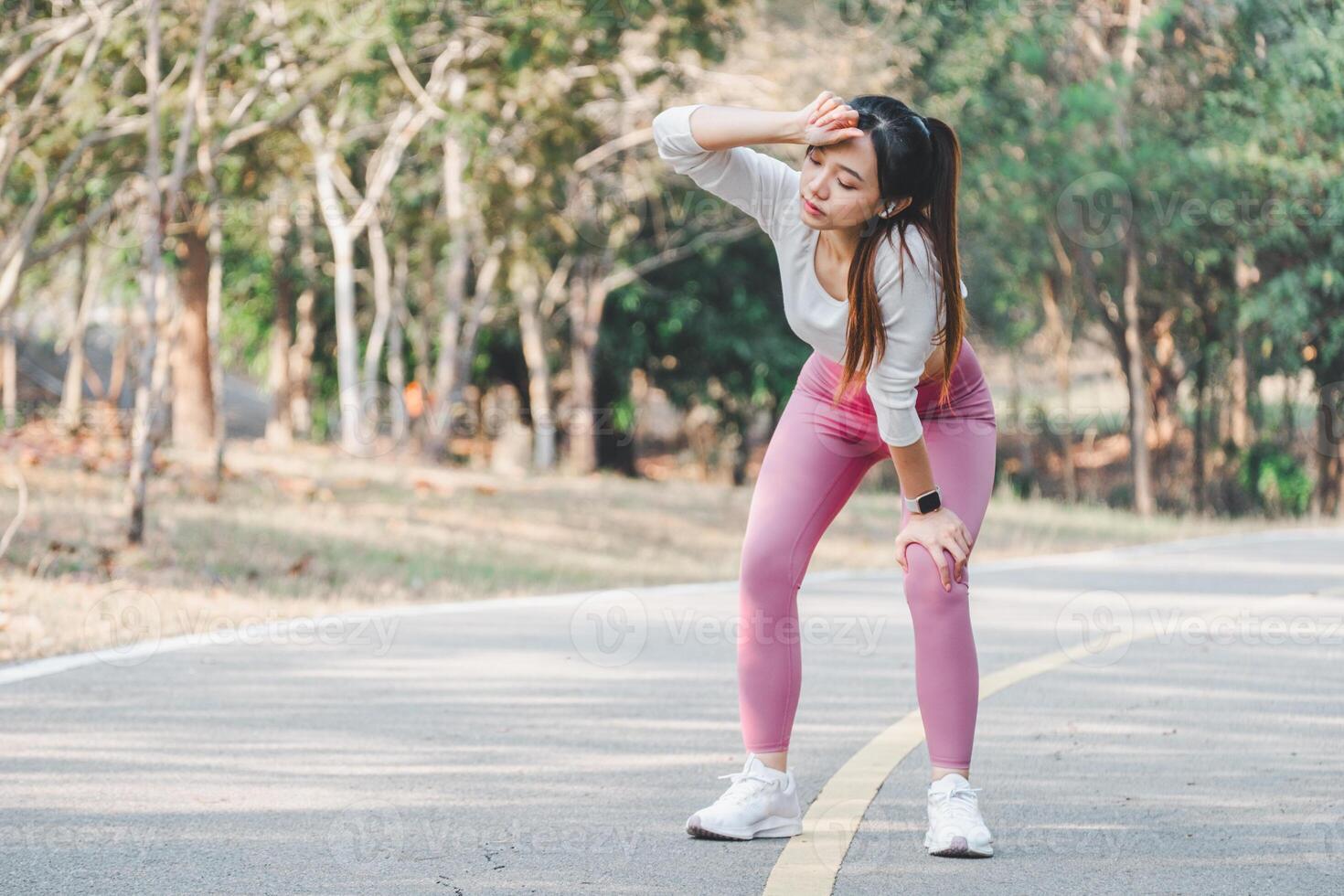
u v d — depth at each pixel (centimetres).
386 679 640
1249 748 523
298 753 498
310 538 1118
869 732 544
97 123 1319
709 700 604
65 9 1281
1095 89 1841
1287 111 1623
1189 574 1119
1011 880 363
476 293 2270
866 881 362
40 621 749
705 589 1012
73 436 1652
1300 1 1545
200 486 1293
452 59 1420
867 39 1836
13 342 2620
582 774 474
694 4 1309
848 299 362
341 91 1453
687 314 2594
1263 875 370
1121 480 2719
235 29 1279
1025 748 522
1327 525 1764
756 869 371
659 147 378
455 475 1664
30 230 1367
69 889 351
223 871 366
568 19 1215
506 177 1738
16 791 443
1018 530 1552
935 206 362
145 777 462
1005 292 2281
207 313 1962
